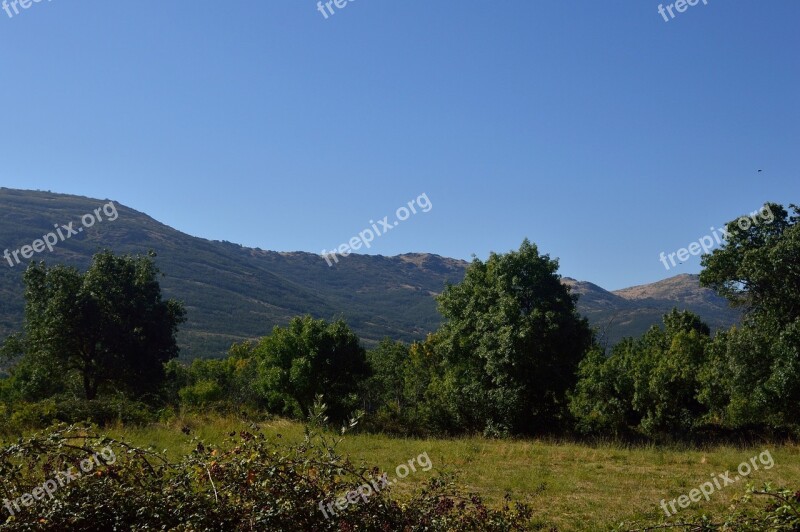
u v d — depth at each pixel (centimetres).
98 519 477
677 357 3155
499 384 2664
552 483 1300
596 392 2834
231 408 2484
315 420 614
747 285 2422
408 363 4778
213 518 479
